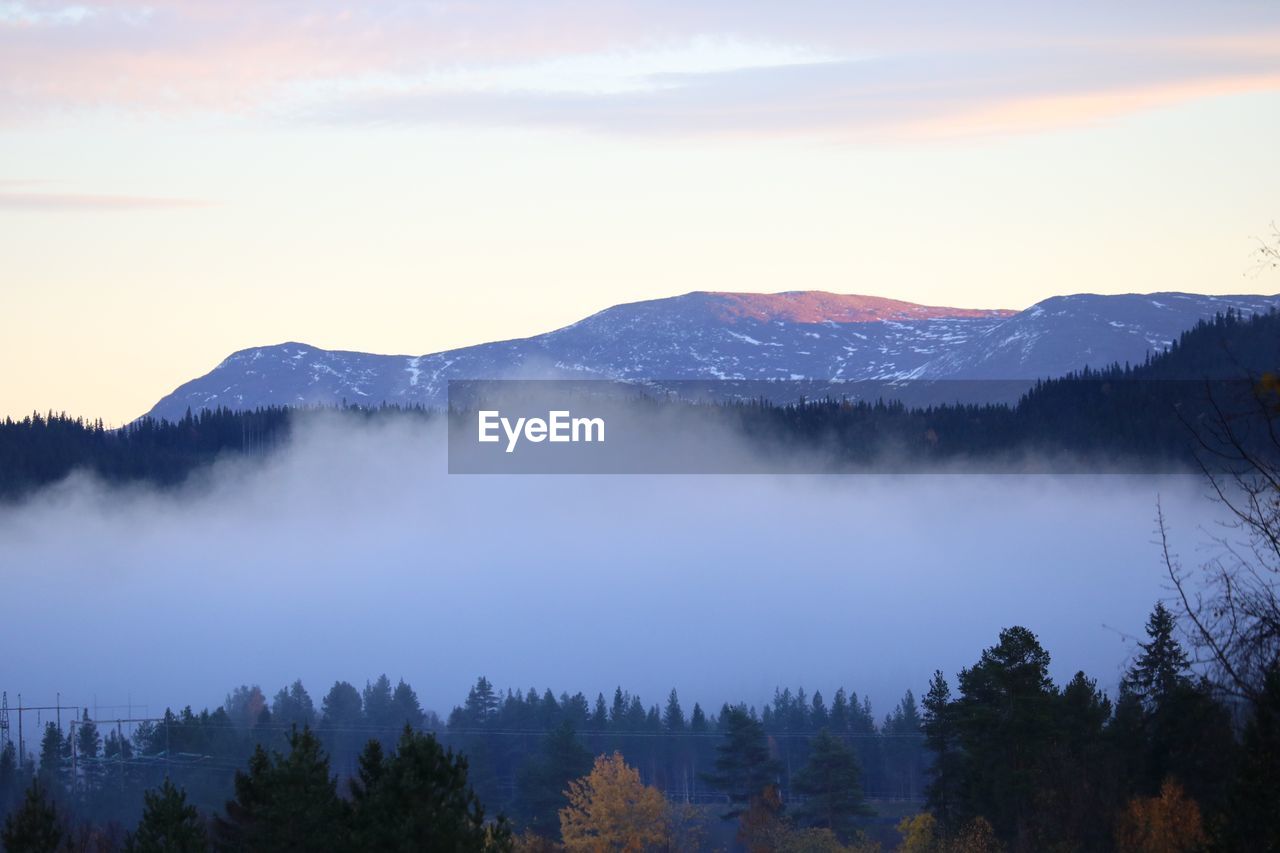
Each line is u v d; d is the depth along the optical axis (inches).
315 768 1895.9
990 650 3198.8
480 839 1763.0
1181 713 1115.3
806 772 5088.6
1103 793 2349.9
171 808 2091.5
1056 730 3016.7
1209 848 1149.1
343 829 1770.4
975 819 2842.0
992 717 3065.9
